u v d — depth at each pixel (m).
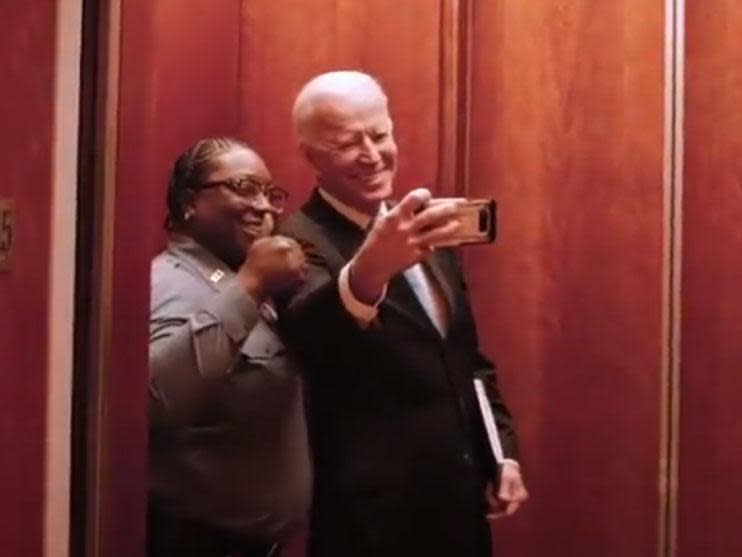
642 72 2.54
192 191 2.07
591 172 2.55
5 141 1.59
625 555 2.56
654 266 2.54
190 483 1.93
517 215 2.57
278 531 1.96
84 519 1.73
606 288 2.56
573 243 2.56
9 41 1.60
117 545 1.76
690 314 2.54
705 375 2.54
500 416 2.08
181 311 1.95
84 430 1.73
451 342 1.98
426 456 1.92
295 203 2.50
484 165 2.57
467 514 1.95
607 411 2.56
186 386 1.92
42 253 1.69
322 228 1.98
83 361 1.73
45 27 1.69
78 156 1.72
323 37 2.52
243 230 2.06
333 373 1.91
